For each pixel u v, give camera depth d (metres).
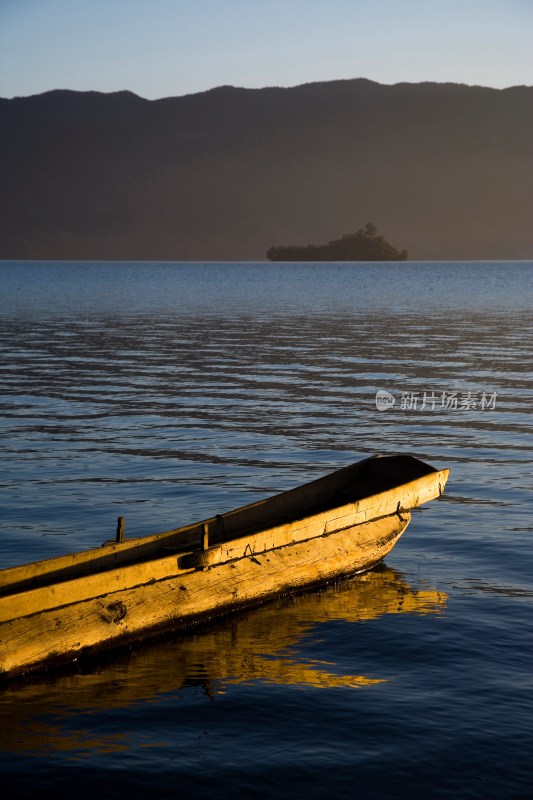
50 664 9.35
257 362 36.44
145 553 11.34
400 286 119.69
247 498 16.11
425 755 7.96
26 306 73.81
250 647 10.15
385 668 9.61
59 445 20.45
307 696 9.00
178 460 19.05
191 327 53.91
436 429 22.81
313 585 11.91
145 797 7.38
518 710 8.71
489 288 114.00
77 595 9.63
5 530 14.02
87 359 37.31
